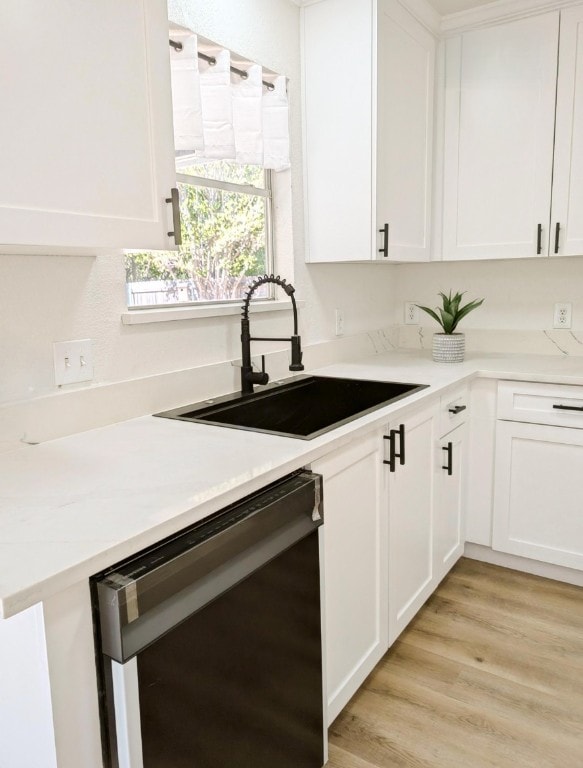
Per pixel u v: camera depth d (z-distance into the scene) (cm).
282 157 211
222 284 207
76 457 128
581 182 228
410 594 195
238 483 110
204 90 179
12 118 100
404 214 235
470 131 248
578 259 264
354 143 214
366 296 283
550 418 221
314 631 136
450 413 216
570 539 225
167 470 118
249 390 195
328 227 226
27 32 101
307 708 136
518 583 233
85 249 124
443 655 191
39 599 75
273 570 120
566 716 164
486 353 286
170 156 130
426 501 202
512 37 234
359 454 155
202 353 189
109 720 89
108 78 115
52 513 97
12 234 101
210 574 102
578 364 243
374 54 204
